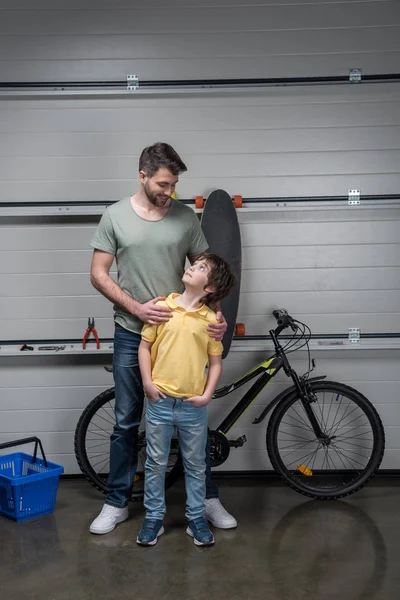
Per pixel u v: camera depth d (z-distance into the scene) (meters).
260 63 3.95
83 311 4.07
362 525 3.48
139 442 3.70
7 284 4.05
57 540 3.33
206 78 3.96
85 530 3.44
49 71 3.95
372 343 4.08
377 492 3.92
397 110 3.99
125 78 3.95
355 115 3.99
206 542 3.23
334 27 3.93
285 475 3.78
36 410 4.12
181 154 4.00
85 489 4.01
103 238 3.21
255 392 3.78
